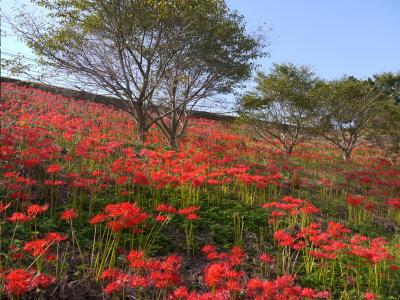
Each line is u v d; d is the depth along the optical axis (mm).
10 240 5129
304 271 5938
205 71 13578
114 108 18594
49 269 4742
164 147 11977
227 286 4184
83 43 12547
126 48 12383
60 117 11570
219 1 12734
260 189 9086
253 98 15516
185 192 7973
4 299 4020
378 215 10188
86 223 6188
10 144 7621
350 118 18078
